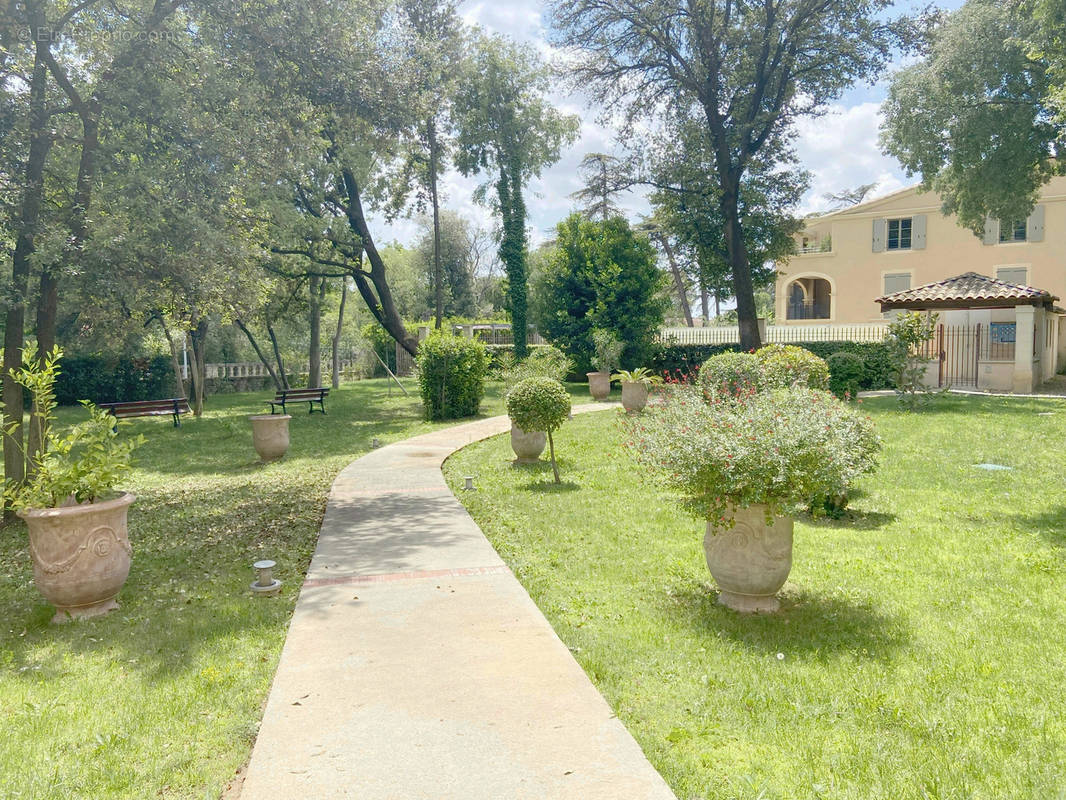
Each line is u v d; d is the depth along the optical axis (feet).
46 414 21.74
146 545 26.32
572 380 101.45
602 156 129.29
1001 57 58.44
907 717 11.67
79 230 29.66
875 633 15.55
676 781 9.86
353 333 145.07
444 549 22.47
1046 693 12.48
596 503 29.32
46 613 18.94
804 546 22.85
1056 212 96.48
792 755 10.59
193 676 13.99
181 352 102.06
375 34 43.19
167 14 32.68
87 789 10.08
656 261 95.96
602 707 11.89
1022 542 22.43
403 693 12.46
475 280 202.49
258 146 33.91
